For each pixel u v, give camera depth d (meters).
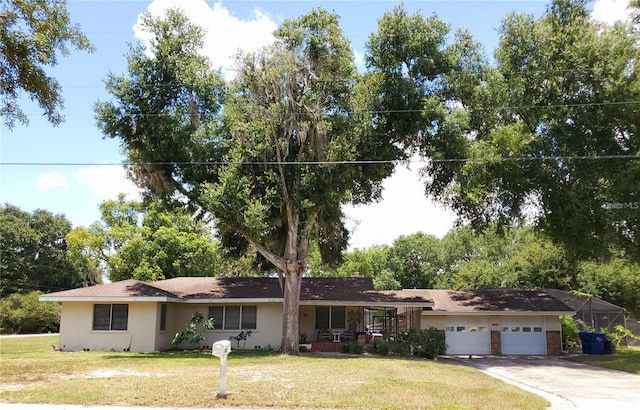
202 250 47.53
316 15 24.89
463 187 26.97
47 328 49.88
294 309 25.28
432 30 26.25
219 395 11.48
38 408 10.35
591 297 35.06
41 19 14.19
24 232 65.81
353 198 29.44
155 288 27.98
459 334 30.73
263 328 29.25
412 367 18.84
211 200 23.23
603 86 26.19
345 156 24.25
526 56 28.03
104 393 11.77
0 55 13.96
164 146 25.09
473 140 28.22
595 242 29.47
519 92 27.48
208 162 25.56
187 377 14.72
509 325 30.78
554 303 31.30
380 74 25.89
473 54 27.09
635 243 28.78
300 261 25.70
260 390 12.32
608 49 26.08
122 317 27.22
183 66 24.86
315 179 24.58
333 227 29.33
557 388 15.50
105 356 22.92
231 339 29.17
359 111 25.14
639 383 16.83
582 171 26.34
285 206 25.94
